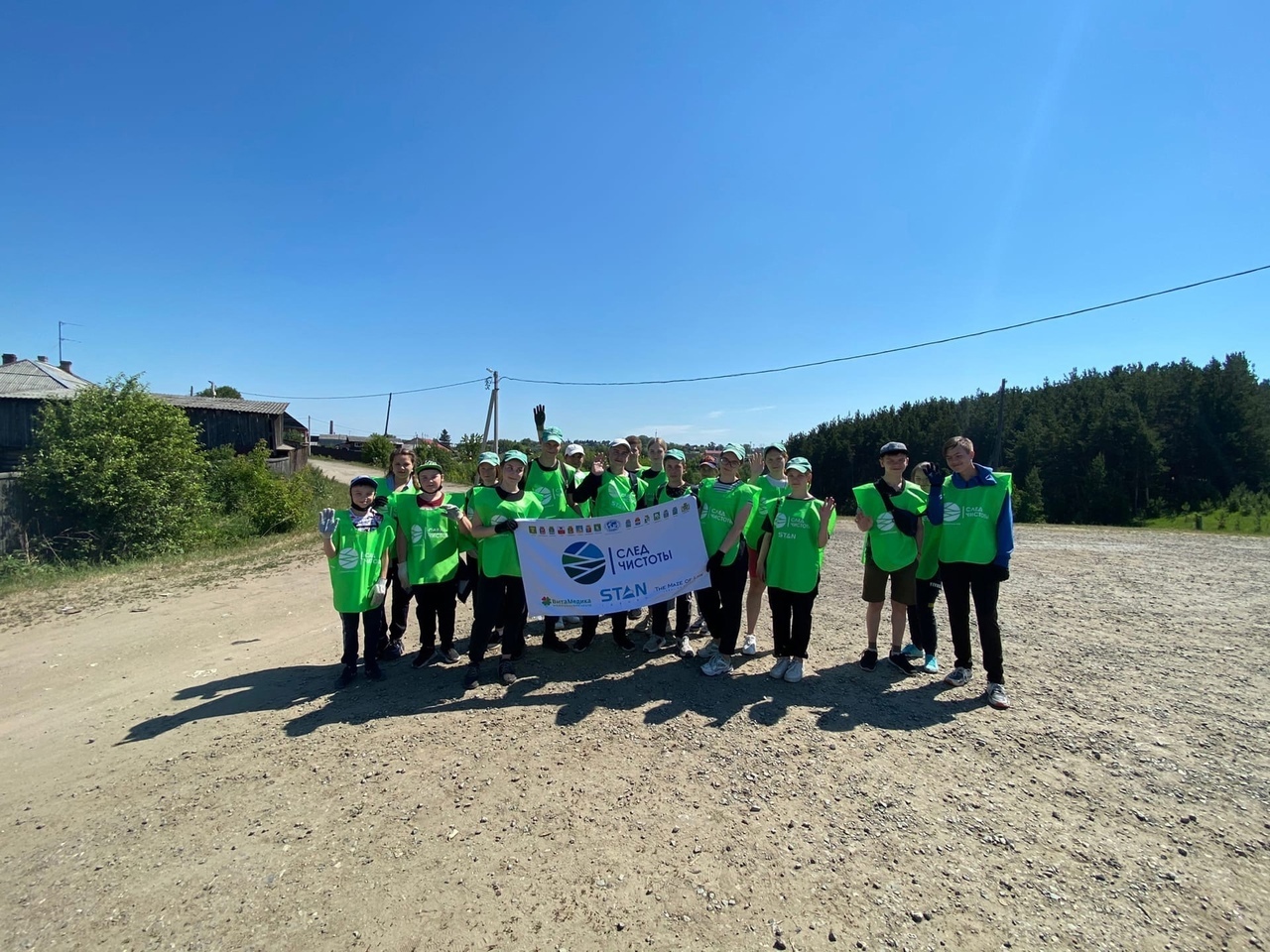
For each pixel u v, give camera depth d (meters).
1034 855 2.97
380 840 3.16
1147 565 11.34
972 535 4.80
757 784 3.61
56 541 12.84
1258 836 3.10
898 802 3.42
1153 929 2.49
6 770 4.14
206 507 15.96
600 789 3.59
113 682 5.81
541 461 6.23
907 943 2.43
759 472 7.45
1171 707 4.67
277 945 2.49
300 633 7.34
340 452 63.66
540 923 2.57
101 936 2.56
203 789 3.71
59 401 14.30
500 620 5.64
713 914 2.61
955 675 5.10
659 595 5.51
